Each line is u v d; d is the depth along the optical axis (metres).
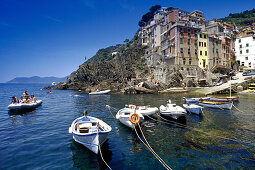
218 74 47.50
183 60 47.84
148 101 27.70
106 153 8.57
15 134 11.37
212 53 52.19
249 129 12.21
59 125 13.65
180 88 42.50
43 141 10.10
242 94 33.91
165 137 10.74
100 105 24.58
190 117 16.23
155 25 64.88
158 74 49.03
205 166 7.27
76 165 7.39
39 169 7.03
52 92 56.66
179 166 7.31
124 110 15.73
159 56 57.97
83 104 25.86
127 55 71.44
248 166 7.22
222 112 18.41
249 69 48.69
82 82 73.38
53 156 8.20
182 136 10.88
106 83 62.66
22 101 22.05
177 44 47.50
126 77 62.28
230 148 8.98
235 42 64.75
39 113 18.72
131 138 10.66
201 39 50.94
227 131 11.80
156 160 7.84
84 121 11.30
